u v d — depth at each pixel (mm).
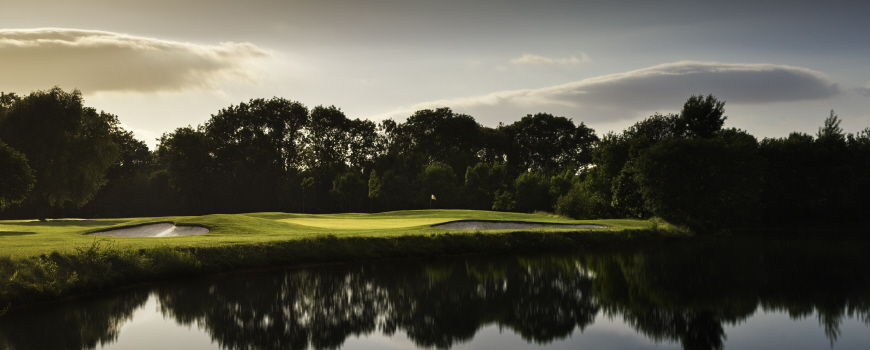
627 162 55594
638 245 36094
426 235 31031
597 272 24781
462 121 98938
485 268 25797
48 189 51875
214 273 22266
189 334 14430
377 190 77438
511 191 83938
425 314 16984
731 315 16688
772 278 22844
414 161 91125
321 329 15125
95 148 54656
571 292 20344
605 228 39906
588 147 106188
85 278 18234
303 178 84062
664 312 17156
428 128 100000
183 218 37094
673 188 46594
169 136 82562
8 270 16672
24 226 39625
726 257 29500
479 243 31625
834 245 35250
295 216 47406
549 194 77562
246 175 83125
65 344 13258
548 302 18688
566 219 48062
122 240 25078
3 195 37438
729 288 20906
